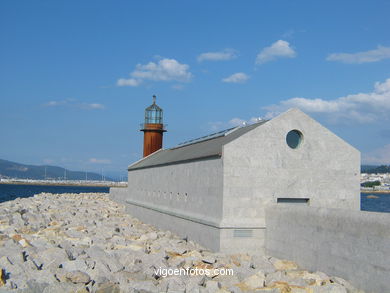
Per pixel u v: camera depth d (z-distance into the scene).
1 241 25.45
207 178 26.92
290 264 21.81
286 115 25.78
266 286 18.27
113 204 62.72
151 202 40.31
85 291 17.36
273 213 24.14
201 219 27.02
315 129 26.23
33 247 24.06
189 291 17.80
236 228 24.48
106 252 23.72
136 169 47.78
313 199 25.92
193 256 23.28
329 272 19.58
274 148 25.42
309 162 25.98
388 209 90.62
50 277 18.42
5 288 17.30
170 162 34.16
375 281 16.95
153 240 29.88
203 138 36.78
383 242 16.66
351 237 18.33
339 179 26.42
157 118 57.75
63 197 77.00
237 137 25.88
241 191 24.77
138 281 18.91
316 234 20.55
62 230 33.03
